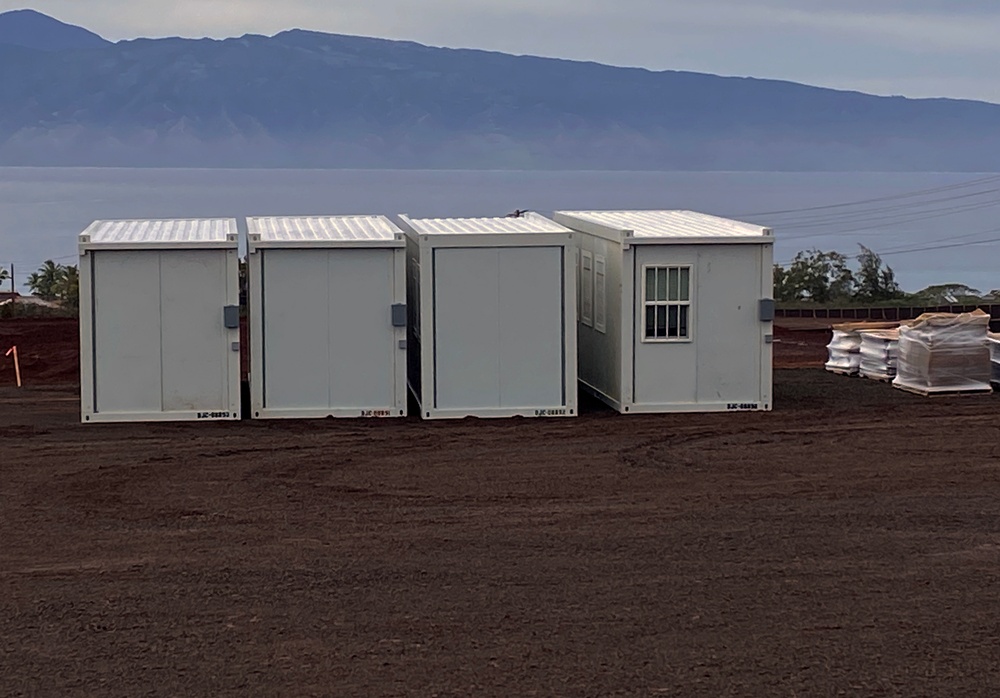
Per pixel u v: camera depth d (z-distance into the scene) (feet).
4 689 52.85
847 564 70.74
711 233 128.26
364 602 64.13
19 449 108.47
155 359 121.90
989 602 63.62
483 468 99.60
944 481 94.07
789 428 117.91
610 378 131.03
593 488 91.86
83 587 67.21
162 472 98.48
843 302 444.55
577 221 145.69
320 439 112.78
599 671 54.39
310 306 123.34
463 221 145.89
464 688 52.54
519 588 66.39
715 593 65.31
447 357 123.95
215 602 64.34
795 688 52.44
